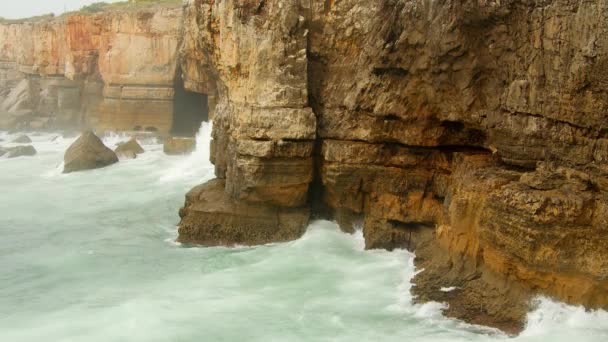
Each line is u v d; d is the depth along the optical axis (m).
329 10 23.56
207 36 27.19
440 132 21.91
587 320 15.58
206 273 21.97
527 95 17.66
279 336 17.00
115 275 22.52
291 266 22.08
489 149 21.06
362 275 21.06
